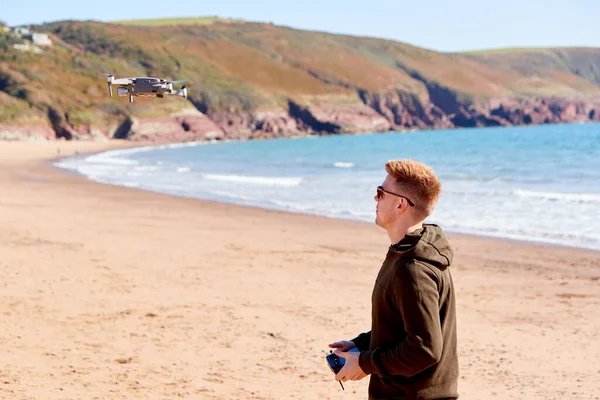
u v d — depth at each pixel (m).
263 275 12.46
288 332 8.45
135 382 6.34
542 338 8.46
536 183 39.38
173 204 28.45
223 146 148.88
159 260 13.78
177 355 7.32
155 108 181.88
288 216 24.08
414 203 2.63
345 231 19.97
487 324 9.22
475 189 34.75
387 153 96.25
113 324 8.55
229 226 20.88
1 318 8.52
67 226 19.16
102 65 195.25
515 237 18.55
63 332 8.05
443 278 2.54
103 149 130.62
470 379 6.85
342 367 2.70
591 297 11.04
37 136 157.38
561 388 6.52
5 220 19.86
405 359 2.47
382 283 2.60
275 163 75.00
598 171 47.66
